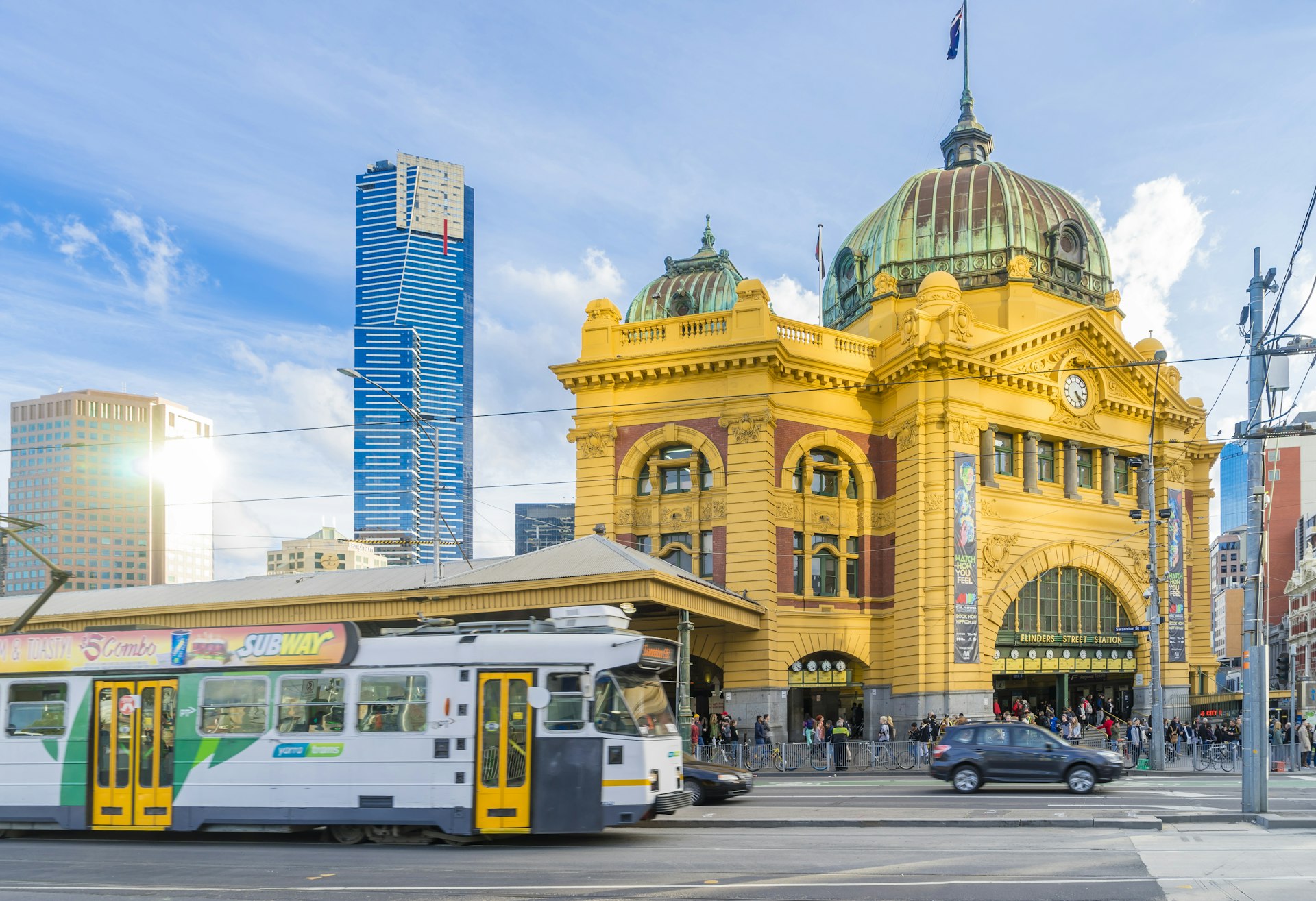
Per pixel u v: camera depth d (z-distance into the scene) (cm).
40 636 2192
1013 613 5050
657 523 4962
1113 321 5900
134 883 1595
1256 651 2303
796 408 4969
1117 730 4628
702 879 1549
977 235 5712
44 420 14975
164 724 2088
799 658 4803
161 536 14538
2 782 2133
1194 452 6359
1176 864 1644
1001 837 1980
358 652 2031
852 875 1568
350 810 1973
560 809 1923
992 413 5022
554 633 2042
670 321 5062
